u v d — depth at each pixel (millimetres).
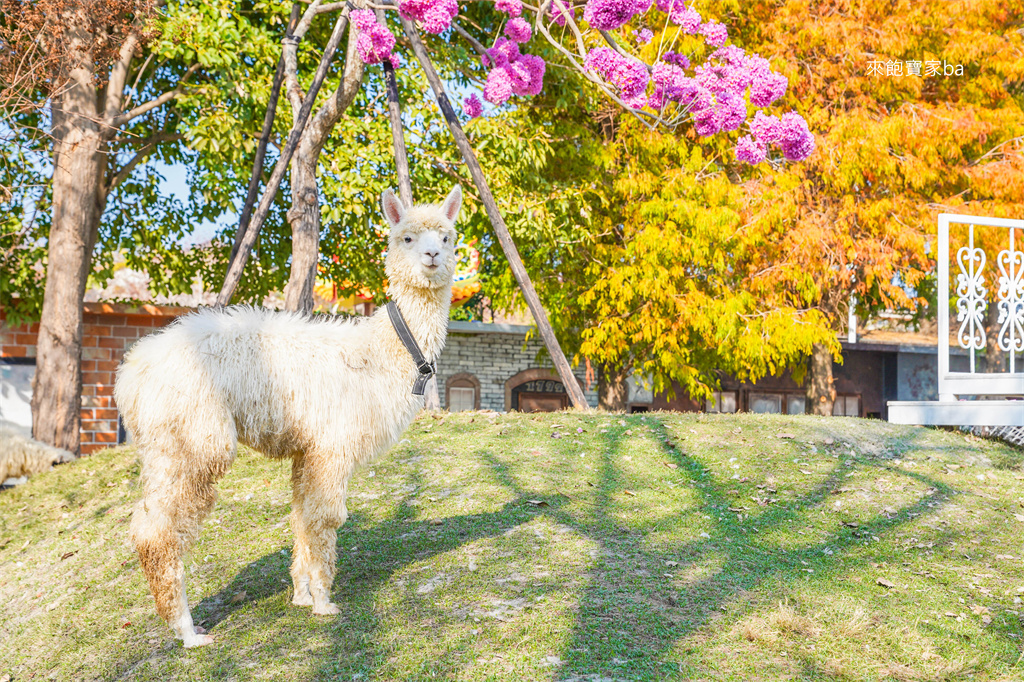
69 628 4715
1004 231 13852
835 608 4254
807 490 6629
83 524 6559
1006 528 5758
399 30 12367
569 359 17047
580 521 5605
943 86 14852
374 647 3840
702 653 3688
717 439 8125
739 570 4805
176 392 3836
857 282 14922
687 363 15453
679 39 13078
